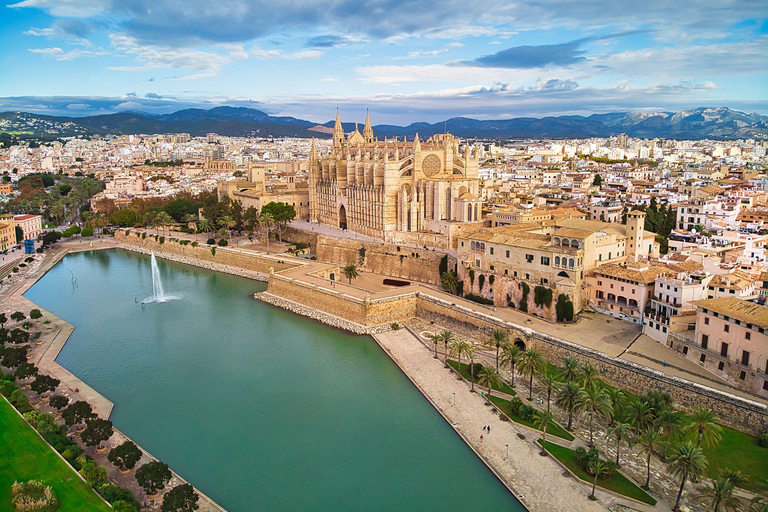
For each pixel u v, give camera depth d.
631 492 95.31
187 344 171.75
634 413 105.06
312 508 95.44
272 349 167.25
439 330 178.25
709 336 124.62
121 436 115.88
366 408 130.25
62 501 92.00
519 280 175.00
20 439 109.88
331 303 195.62
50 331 180.75
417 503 96.44
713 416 99.88
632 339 143.00
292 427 122.12
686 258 169.50
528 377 141.12
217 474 105.12
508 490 98.81
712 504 85.56
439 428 121.00
